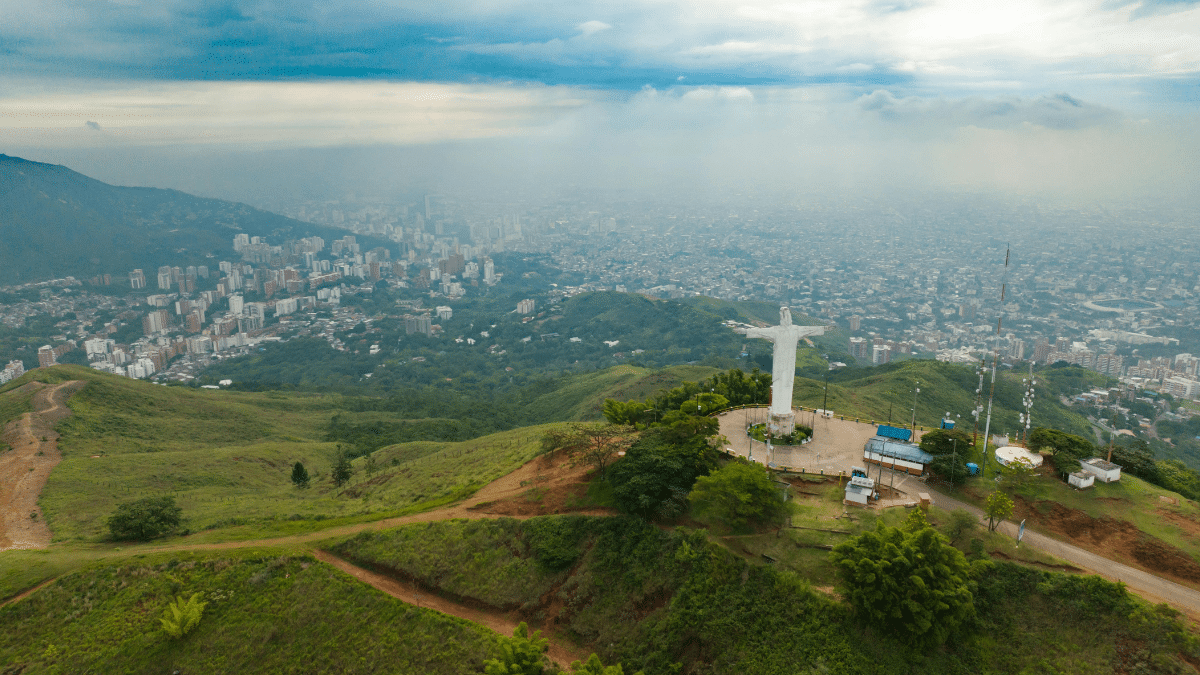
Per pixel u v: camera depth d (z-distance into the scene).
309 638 60.53
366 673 57.16
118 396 170.88
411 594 65.38
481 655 56.62
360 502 91.38
